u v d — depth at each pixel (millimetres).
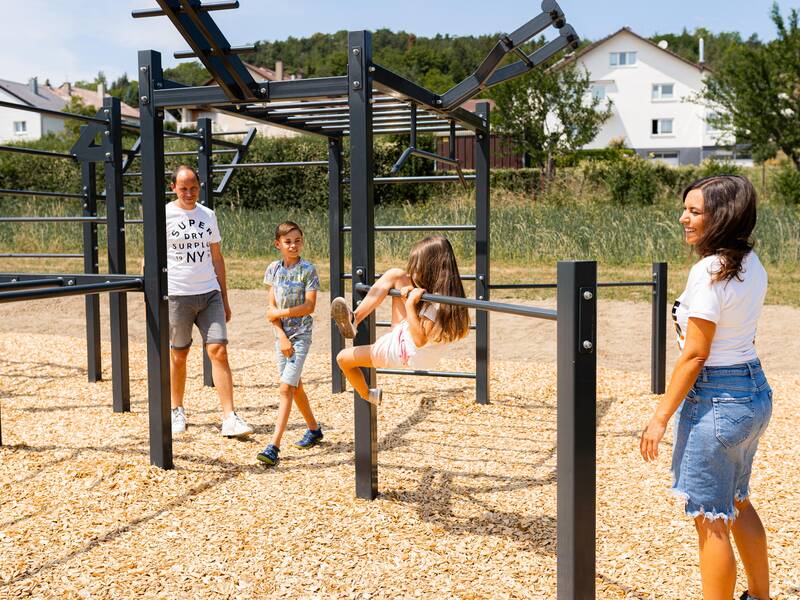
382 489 3947
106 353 7887
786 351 7973
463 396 6094
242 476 4141
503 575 2967
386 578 2949
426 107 4270
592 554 2475
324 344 8672
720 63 27969
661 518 3562
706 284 2363
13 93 67500
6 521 3488
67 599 2781
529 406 5789
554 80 29031
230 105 4605
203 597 2805
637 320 9781
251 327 9609
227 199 22656
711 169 25250
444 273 3324
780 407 5750
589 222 15438
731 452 2426
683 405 2502
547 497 3830
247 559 3111
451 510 3656
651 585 2902
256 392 6297
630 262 14414
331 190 6238
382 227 6000
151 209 4035
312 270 4527
